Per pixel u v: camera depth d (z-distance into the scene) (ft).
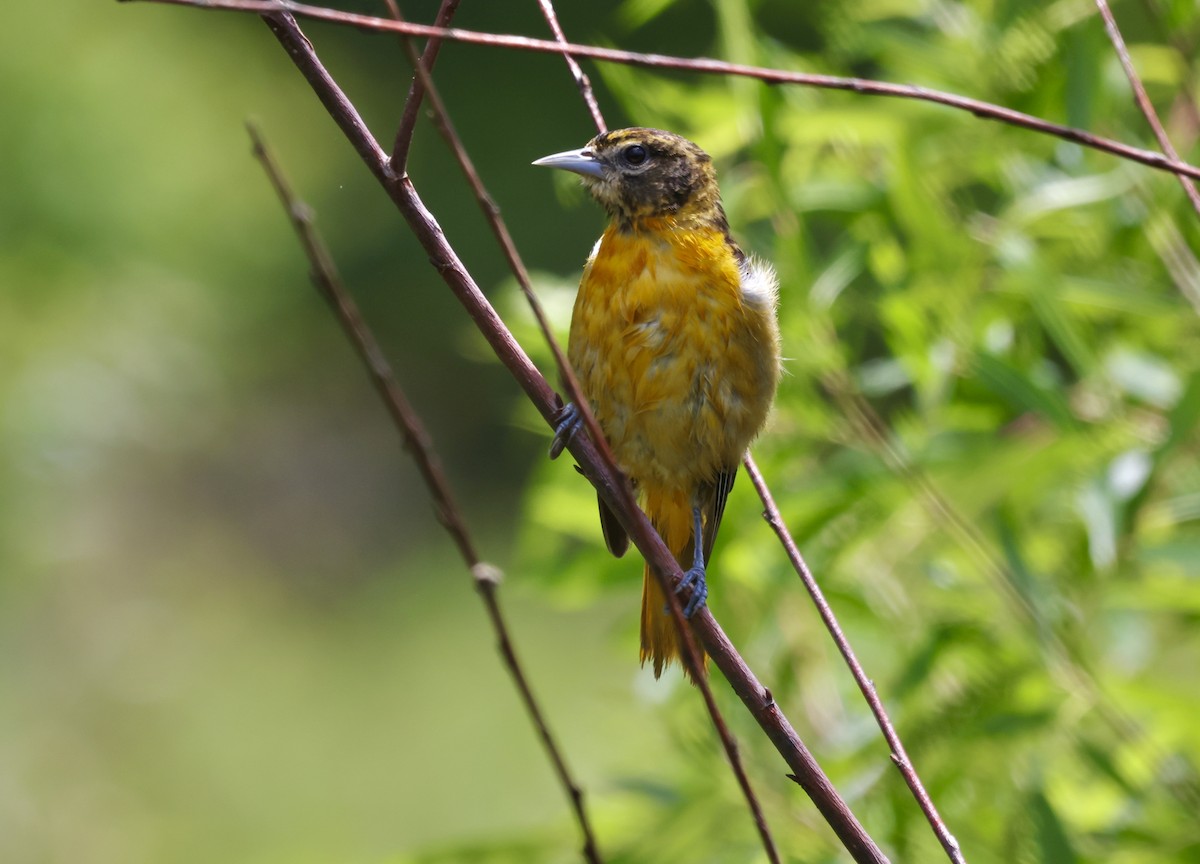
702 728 28.81
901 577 30.94
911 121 31.58
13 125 79.82
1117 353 29.86
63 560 82.28
